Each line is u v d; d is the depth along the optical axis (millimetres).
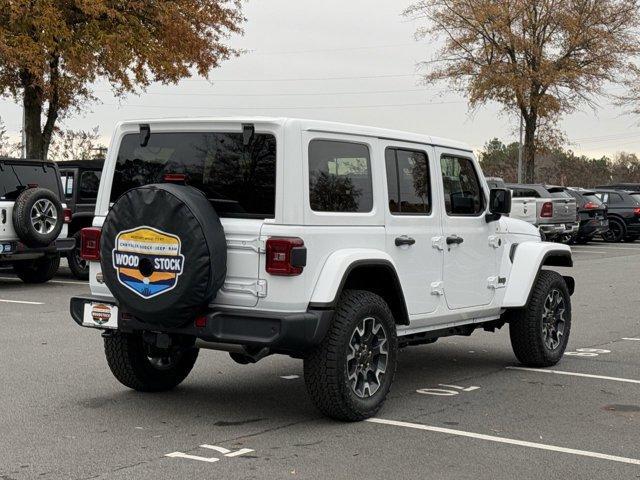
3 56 20578
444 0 35969
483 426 6086
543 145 36969
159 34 24031
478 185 7695
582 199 28969
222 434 5750
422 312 6883
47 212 14297
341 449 5430
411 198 6801
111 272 5898
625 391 7340
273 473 4930
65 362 8164
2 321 10727
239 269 5777
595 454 5434
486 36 35406
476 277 7578
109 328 6266
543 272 8430
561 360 8812
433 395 7082
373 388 6203
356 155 6273
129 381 6816
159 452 5316
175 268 5613
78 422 6027
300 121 5801
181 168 6180
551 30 35312
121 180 6504
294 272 5637
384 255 6258
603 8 35312
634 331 10859
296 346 5629
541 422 6234
